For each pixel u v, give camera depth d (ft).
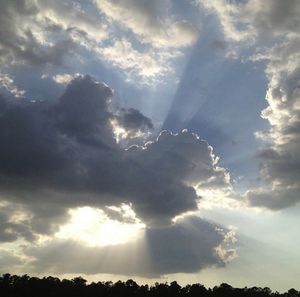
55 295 615.16
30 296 604.08
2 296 595.47
